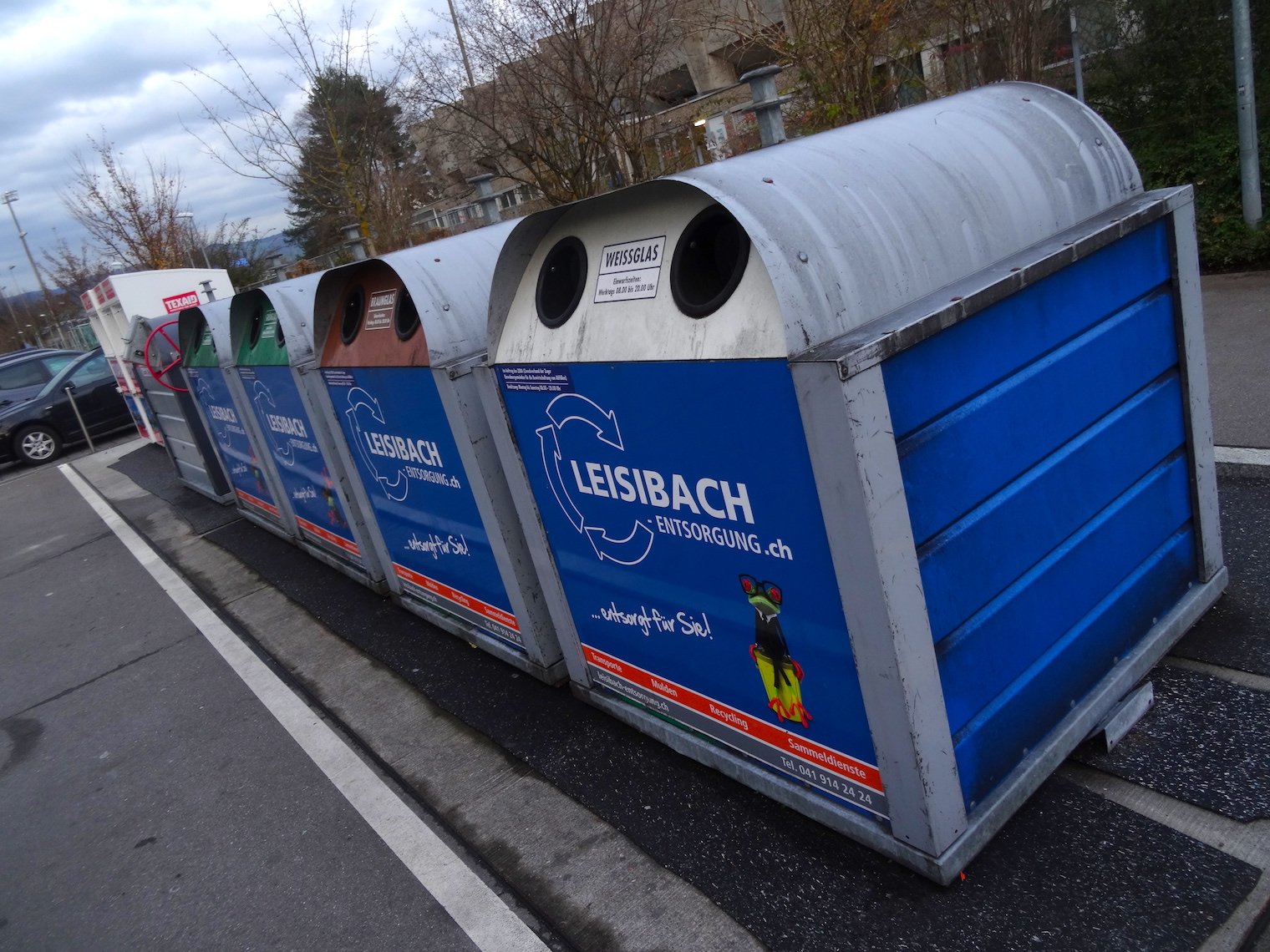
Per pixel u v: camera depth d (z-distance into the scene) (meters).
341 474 4.57
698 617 2.53
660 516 2.46
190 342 6.63
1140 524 2.64
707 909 2.35
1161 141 8.57
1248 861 2.06
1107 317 2.44
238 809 3.42
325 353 4.22
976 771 2.18
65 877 3.29
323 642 4.69
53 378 14.28
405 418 3.64
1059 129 2.55
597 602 2.95
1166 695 2.65
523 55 7.27
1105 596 2.54
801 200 2.04
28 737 4.52
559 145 7.40
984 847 2.28
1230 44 7.93
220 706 4.30
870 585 1.91
